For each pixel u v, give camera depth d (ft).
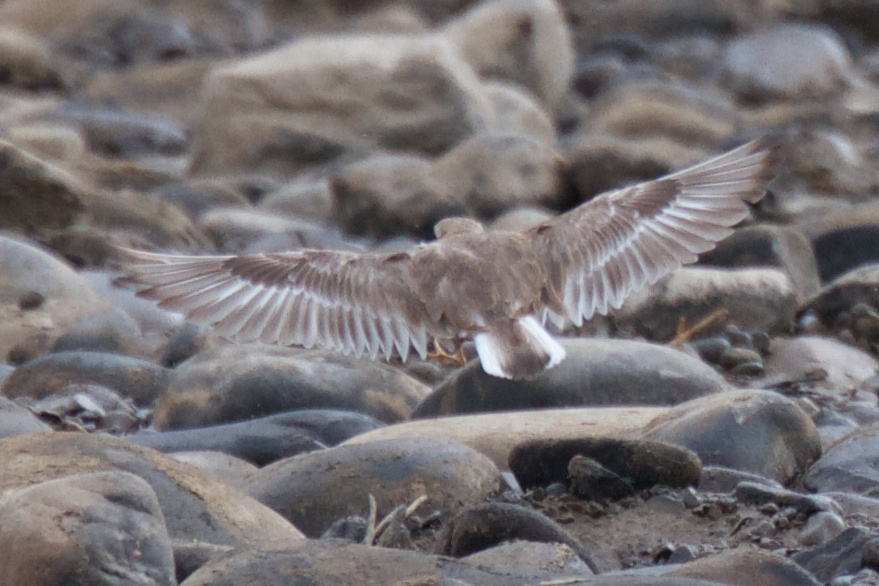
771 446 34.53
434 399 41.14
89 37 135.03
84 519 25.05
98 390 43.96
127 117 103.35
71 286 52.90
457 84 89.76
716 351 50.37
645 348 41.24
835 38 129.70
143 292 27.35
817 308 54.60
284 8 153.89
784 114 101.76
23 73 120.47
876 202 68.49
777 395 35.81
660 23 141.28
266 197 79.56
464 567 25.23
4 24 135.74
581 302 27.96
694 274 53.31
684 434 34.60
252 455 37.40
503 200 73.56
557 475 32.73
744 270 53.98
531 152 75.41
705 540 30.37
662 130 92.84
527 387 40.06
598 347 41.14
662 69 125.59
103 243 62.23
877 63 130.31
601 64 123.34
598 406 39.68
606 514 31.53
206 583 25.02
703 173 28.35
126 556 24.82
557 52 111.14
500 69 109.09
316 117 89.25
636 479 32.19
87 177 81.61
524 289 27.71
